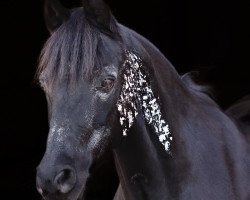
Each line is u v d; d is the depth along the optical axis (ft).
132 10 50.26
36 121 51.24
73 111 13.92
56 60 13.97
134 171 15.87
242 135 17.53
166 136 15.76
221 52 48.67
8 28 50.78
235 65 48.08
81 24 14.32
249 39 48.34
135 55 15.11
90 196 41.09
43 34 50.90
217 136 16.69
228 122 17.31
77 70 13.83
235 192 16.29
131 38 15.34
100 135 14.30
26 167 48.11
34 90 51.31
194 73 18.34
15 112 51.19
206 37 49.21
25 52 51.08
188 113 16.42
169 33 50.08
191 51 49.65
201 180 15.98
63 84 13.91
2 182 46.19
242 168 16.72
